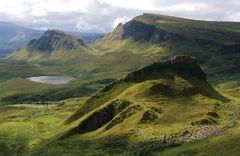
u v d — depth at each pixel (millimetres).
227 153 181000
